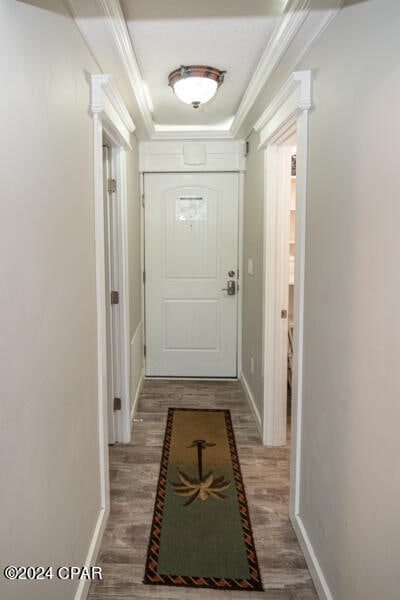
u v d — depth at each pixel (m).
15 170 0.90
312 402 1.63
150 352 3.82
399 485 0.96
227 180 3.60
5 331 0.85
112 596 1.52
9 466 0.88
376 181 1.05
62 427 1.25
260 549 1.76
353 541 1.22
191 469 2.36
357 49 1.16
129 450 2.56
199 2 1.44
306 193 1.68
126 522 1.91
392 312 0.98
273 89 2.08
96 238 1.69
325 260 1.45
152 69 2.09
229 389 3.60
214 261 3.71
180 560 1.70
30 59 0.98
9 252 0.87
